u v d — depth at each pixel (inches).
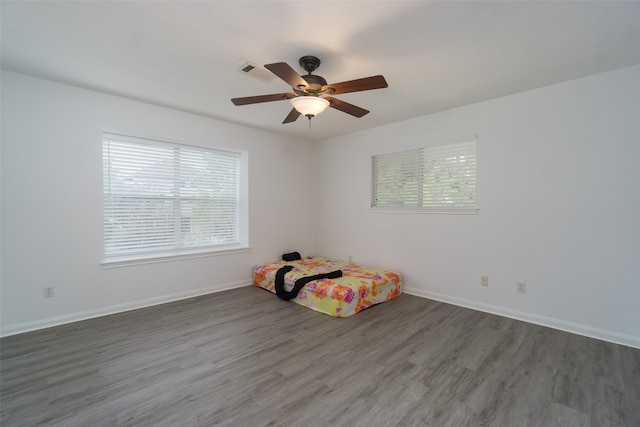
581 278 107.7
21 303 107.2
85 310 120.2
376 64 95.7
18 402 69.4
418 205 153.3
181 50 88.7
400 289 155.9
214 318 122.3
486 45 84.7
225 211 169.2
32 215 109.0
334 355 92.6
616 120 100.3
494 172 126.9
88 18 73.4
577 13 70.1
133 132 130.3
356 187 182.4
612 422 63.9
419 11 69.9
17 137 105.9
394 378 80.3
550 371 83.5
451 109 138.9
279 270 155.4
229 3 67.7
